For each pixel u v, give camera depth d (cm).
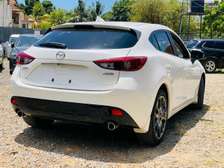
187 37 5669
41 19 8088
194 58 830
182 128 723
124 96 542
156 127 605
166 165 527
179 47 761
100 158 548
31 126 679
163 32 690
